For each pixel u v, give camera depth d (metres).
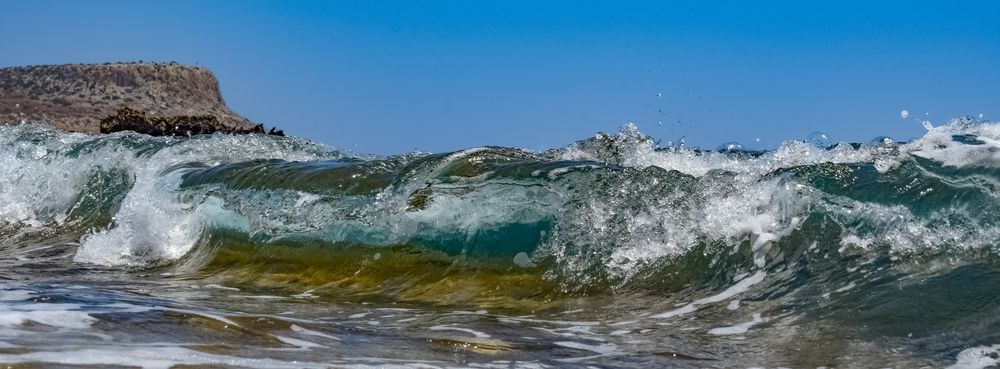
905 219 4.60
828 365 3.45
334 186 6.52
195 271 6.75
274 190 6.86
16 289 5.16
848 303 4.13
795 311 4.20
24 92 57.00
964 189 4.54
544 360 3.52
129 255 7.52
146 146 9.19
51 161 9.80
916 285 4.13
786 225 4.88
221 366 2.98
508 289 5.26
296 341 3.56
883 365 3.41
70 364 2.86
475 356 3.54
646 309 4.60
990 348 3.46
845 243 4.66
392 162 6.80
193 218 7.45
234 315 4.05
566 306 4.84
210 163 8.51
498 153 6.29
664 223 5.16
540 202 5.54
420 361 3.36
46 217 9.40
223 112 64.31
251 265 6.63
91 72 59.88
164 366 2.92
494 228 5.61
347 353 3.40
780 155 5.66
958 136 4.97
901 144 5.18
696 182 5.23
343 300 5.29
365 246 6.09
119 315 3.83
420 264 5.77
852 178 4.88
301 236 6.47
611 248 5.20
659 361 3.54
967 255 4.32
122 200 8.84
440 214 5.84
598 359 3.57
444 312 4.80
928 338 3.64
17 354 2.97
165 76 62.53
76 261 7.42
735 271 4.78
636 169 5.43
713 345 3.83
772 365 3.48
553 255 5.33
